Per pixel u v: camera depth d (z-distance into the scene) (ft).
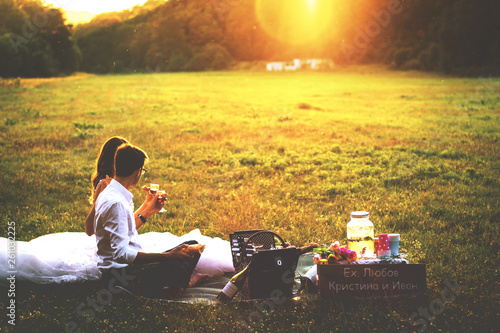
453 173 26.25
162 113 53.06
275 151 33.40
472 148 32.58
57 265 13.98
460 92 73.05
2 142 34.63
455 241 17.35
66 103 59.82
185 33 192.85
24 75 135.44
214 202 22.40
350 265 12.66
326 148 34.30
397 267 12.67
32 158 30.58
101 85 94.89
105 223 12.35
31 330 11.66
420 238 17.43
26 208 21.26
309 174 27.73
